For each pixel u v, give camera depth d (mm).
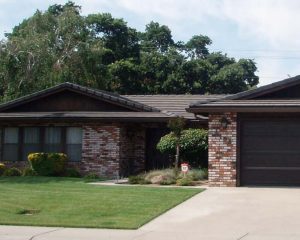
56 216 12680
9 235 10719
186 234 10789
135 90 50125
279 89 19141
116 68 48906
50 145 24578
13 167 24797
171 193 16328
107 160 23641
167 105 26562
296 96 19156
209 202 14734
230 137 18844
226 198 15492
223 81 52906
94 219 12297
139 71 50312
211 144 18969
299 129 18547
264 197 15727
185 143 22391
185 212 13273
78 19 44188
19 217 12570
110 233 10930
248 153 18812
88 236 10625
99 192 16609
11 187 18125
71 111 24750
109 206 13945
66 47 42750
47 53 40906
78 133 24297
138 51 55156
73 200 14953
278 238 10336
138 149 25203
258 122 18781
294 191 17156
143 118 23047
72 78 41500
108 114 23609
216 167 18859
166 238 10414
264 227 11445
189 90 51969
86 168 23828
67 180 21047
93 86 43688
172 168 22266
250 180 18750
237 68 54219
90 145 23875
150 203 14398
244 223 11922
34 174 23406
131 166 25000
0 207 13852
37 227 11578
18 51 39875
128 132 24953
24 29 43969
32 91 39844
